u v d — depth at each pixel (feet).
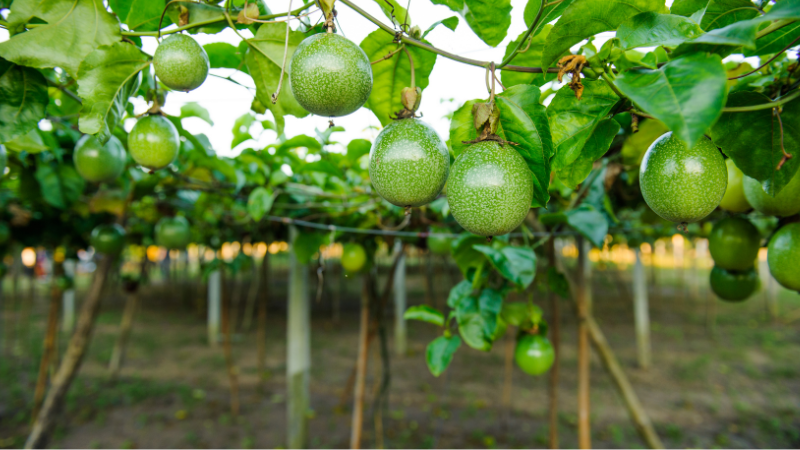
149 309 45.93
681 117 2.46
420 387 23.15
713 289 6.50
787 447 17.44
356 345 30.91
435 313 7.08
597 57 3.24
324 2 3.57
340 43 3.51
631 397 10.59
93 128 4.06
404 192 3.47
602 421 19.51
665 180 3.40
